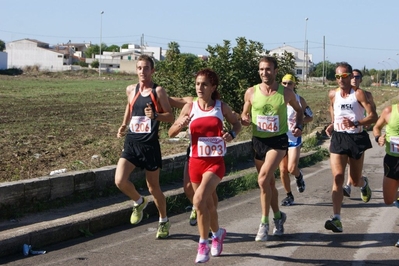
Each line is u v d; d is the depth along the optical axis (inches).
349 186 385.7
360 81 350.0
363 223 323.9
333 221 288.8
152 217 334.0
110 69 4175.7
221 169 248.1
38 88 1964.8
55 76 3198.8
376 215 345.1
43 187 322.0
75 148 596.4
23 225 287.0
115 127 842.8
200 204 237.1
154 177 278.8
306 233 301.4
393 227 314.8
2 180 402.9
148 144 274.2
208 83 244.8
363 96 305.1
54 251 262.8
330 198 397.7
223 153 247.1
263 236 279.3
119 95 1694.1
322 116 1033.5
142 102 272.8
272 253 264.7
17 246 257.9
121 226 312.7
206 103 249.3
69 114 1048.2
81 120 941.8
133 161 275.0
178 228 309.1
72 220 288.2
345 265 247.9
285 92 276.5
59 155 545.0
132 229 306.2
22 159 514.0
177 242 281.3
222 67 627.8
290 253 264.8
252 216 338.6
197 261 238.4
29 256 254.7
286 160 368.8
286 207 370.0
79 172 348.2
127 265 243.8
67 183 336.8
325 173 510.3
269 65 272.4
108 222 306.2
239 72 628.4
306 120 368.8
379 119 287.3
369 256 261.1
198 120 247.0
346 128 306.2
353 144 304.2
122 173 273.3
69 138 690.8
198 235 294.7
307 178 482.9
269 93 275.4
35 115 1007.0
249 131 645.9
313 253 265.1
